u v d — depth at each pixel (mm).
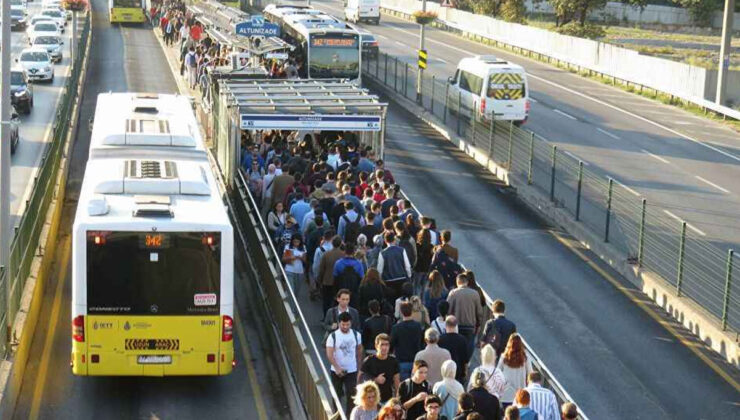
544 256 34688
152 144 26969
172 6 91062
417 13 60094
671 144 53094
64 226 35062
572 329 28078
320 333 25688
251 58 57938
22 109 55438
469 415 14617
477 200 41906
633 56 71750
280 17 70562
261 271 28047
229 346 21594
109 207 21766
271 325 25562
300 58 62219
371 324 20188
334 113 36438
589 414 23062
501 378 17938
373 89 69688
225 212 22078
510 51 92812
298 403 20906
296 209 28938
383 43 94750
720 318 27766
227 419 21453
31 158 45156
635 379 25000
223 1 101688
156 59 80250
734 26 121750
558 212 38656
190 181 23109
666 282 30703
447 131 54156
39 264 27719
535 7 128250
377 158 36844
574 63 80625
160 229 21062
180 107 31750
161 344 21375
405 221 27453
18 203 37594
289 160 34000
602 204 37219
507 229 37812
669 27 121938
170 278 21234
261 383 23359
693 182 44750
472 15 103812
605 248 34281
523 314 29094
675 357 26438
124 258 21047
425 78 60562
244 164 36531
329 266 25000
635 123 58781
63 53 83250
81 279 20969
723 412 23359
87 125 52938
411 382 17656
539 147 42375
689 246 33719
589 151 50531
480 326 22578
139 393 22594
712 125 59219
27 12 112438
